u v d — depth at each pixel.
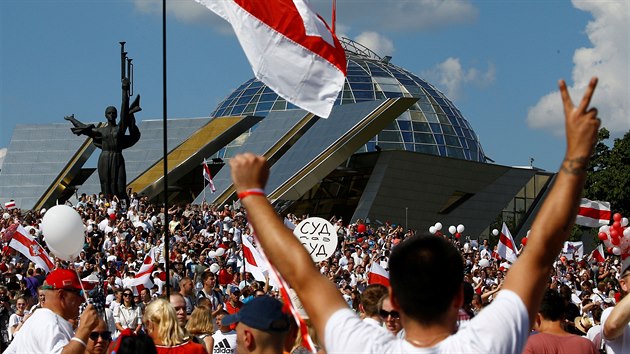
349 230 57.97
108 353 11.45
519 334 5.00
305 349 10.97
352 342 5.18
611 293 27.69
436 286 5.32
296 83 11.27
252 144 83.94
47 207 85.75
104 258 38.44
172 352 11.40
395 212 90.62
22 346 10.05
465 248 54.09
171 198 87.44
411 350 5.16
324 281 5.30
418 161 90.25
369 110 79.81
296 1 11.29
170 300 14.73
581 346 9.83
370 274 23.22
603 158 91.19
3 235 38.06
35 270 29.94
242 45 11.29
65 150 87.25
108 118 61.97
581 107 5.03
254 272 26.84
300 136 83.38
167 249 14.97
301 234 22.78
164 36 16.59
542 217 5.14
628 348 10.98
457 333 5.16
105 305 27.23
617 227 15.20
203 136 85.31
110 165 61.50
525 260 5.15
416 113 114.00
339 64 11.35
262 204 5.41
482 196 94.81
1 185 86.06
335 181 91.31
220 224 50.47
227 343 14.88
